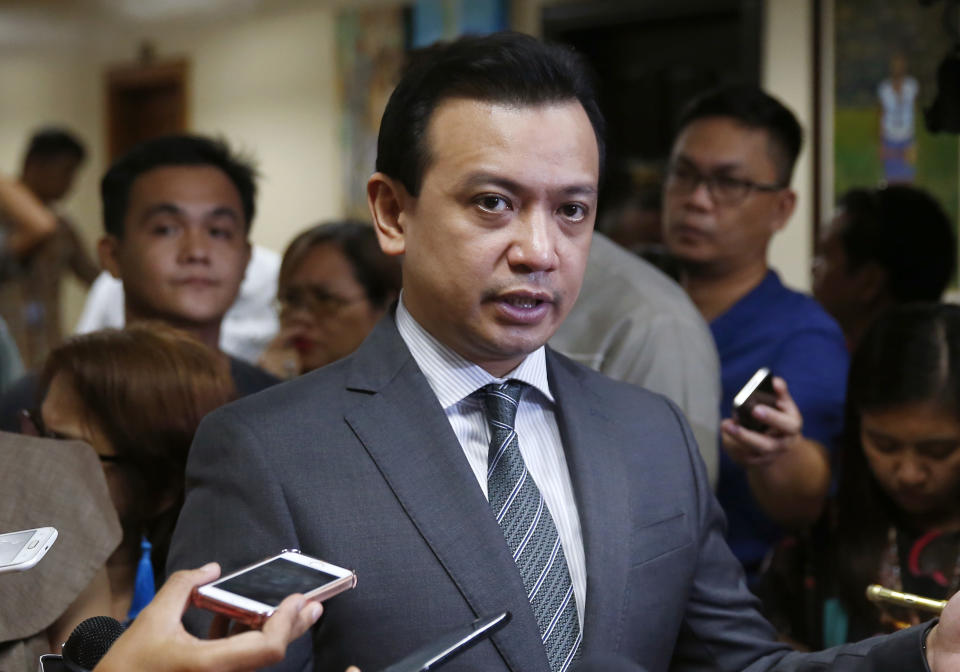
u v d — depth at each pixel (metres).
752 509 2.49
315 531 1.33
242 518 1.33
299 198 7.11
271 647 1.02
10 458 1.66
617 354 2.16
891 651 1.36
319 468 1.36
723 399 2.65
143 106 8.16
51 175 5.92
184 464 1.90
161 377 1.87
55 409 1.88
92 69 8.34
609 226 4.14
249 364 2.71
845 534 2.12
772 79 5.07
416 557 1.33
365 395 1.43
